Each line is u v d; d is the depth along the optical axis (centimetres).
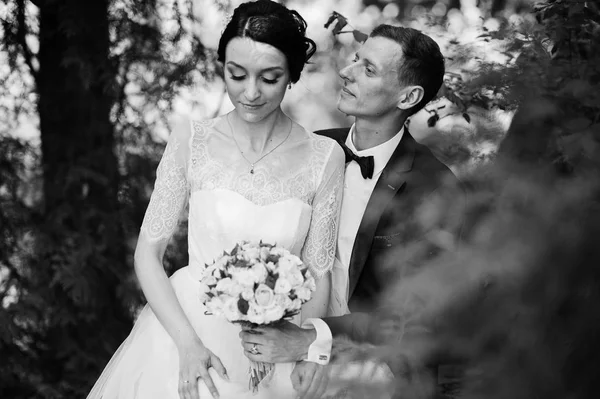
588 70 201
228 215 245
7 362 381
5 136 386
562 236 129
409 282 133
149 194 400
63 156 390
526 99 181
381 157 282
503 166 144
